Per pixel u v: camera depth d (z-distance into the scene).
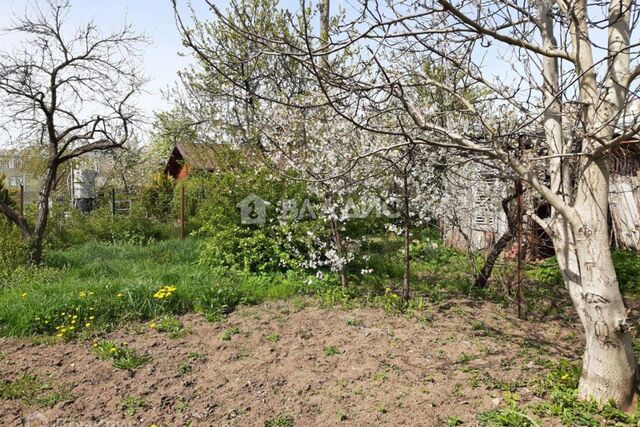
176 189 14.86
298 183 7.69
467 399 3.59
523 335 5.07
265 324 5.55
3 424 3.43
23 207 13.08
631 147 3.70
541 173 5.27
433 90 5.97
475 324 5.36
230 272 7.75
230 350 4.75
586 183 3.22
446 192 7.05
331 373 4.15
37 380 4.11
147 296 6.02
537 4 3.62
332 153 6.56
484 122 3.22
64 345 4.98
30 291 6.30
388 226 7.32
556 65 3.62
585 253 3.23
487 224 7.97
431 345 4.75
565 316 5.78
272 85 7.30
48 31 8.23
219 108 9.73
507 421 3.16
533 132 4.79
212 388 3.92
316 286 7.00
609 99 3.18
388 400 3.62
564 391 3.52
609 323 3.20
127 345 4.90
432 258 8.90
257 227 8.18
